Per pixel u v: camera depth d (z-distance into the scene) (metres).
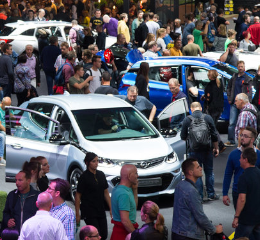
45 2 59.94
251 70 42.62
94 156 17.47
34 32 48.81
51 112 23.67
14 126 24.17
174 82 25.81
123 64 41.78
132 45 51.25
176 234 14.98
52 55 38.38
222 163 28.14
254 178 16.00
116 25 51.91
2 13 54.91
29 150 23.47
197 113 22.02
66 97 24.64
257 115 22.91
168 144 22.84
